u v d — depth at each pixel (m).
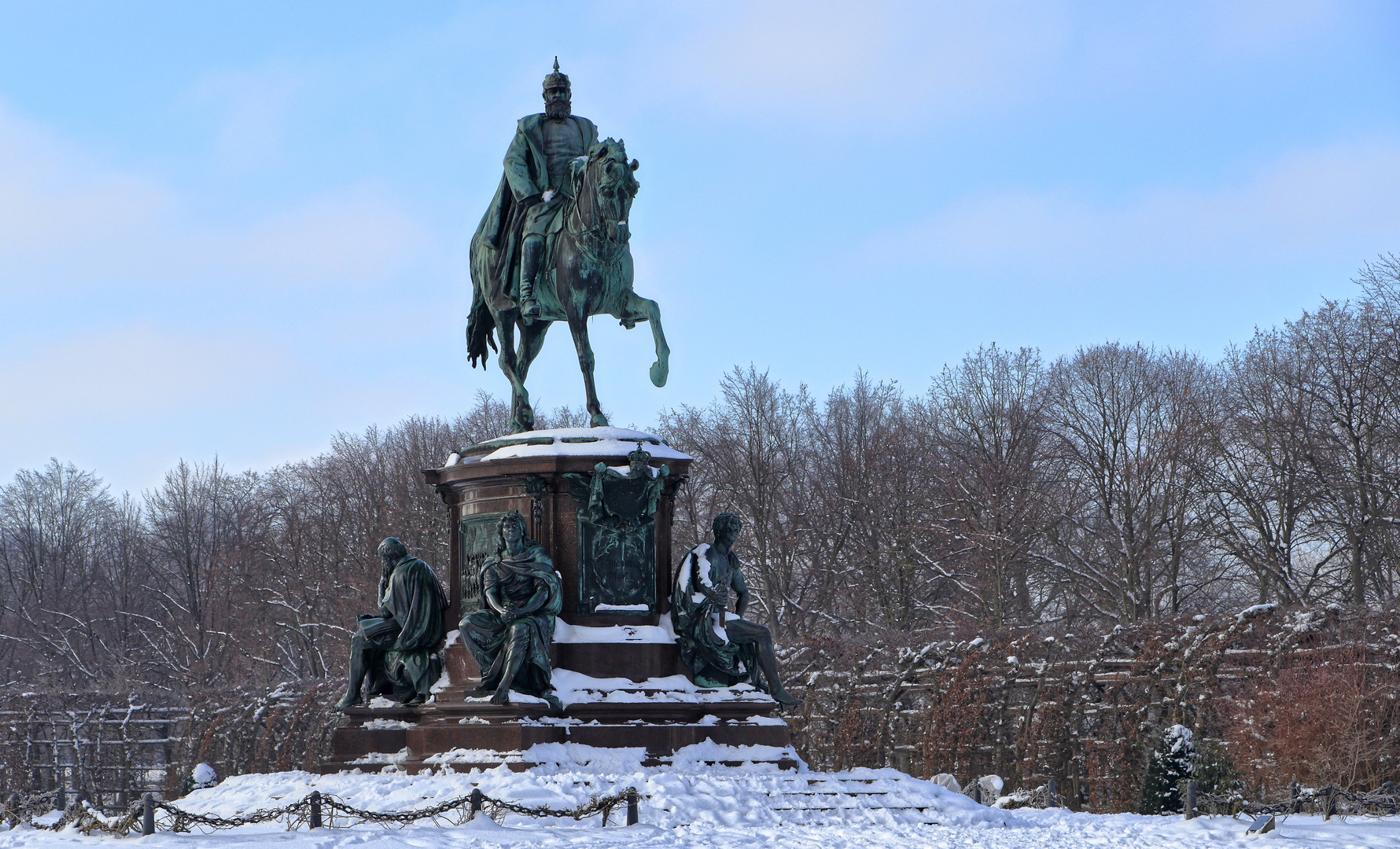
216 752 42.03
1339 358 40.50
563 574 19.05
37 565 78.00
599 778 17.02
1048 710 29.27
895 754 33.25
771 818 16.41
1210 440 43.25
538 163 20.50
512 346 20.88
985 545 45.06
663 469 19.19
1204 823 17.25
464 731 18.05
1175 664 27.61
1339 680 24.06
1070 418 48.81
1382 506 38.59
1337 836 15.91
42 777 45.47
